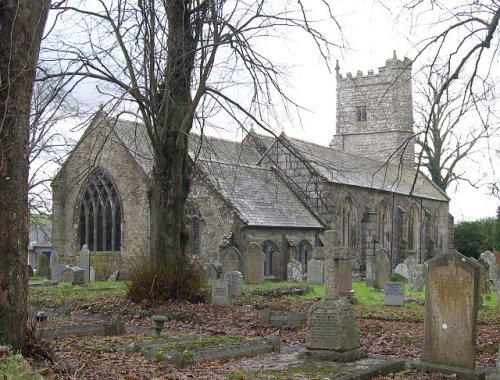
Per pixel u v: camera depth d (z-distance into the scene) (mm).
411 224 57250
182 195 22375
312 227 41156
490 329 17812
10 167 8891
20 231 8984
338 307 12070
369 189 49062
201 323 18531
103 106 20500
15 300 8883
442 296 11383
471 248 63406
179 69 21500
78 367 9758
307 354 12102
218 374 10359
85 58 19641
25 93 9133
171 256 21875
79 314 20594
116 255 38812
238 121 20594
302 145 46031
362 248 48156
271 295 26984
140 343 12805
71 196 41562
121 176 39469
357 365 11289
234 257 32250
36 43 9266
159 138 21797
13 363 7211
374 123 63656
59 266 33812
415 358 13000
